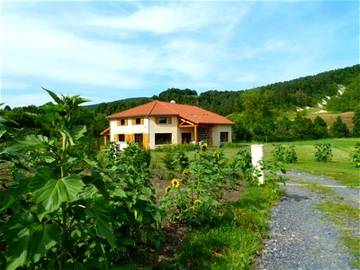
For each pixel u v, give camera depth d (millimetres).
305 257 5625
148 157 10773
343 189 11617
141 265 4535
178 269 4543
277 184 11203
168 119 42562
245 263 5094
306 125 55062
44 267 2479
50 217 2453
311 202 9562
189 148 35188
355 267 5273
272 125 55281
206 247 5336
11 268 2168
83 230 2652
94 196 2543
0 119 2586
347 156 24750
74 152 2541
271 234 6688
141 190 4773
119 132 44562
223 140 47125
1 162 2555
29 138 2521
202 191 7152
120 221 4176
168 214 6379
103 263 2846
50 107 2391
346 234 6789
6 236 2289
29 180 2355
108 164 5977
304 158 23469
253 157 11438
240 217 7125
